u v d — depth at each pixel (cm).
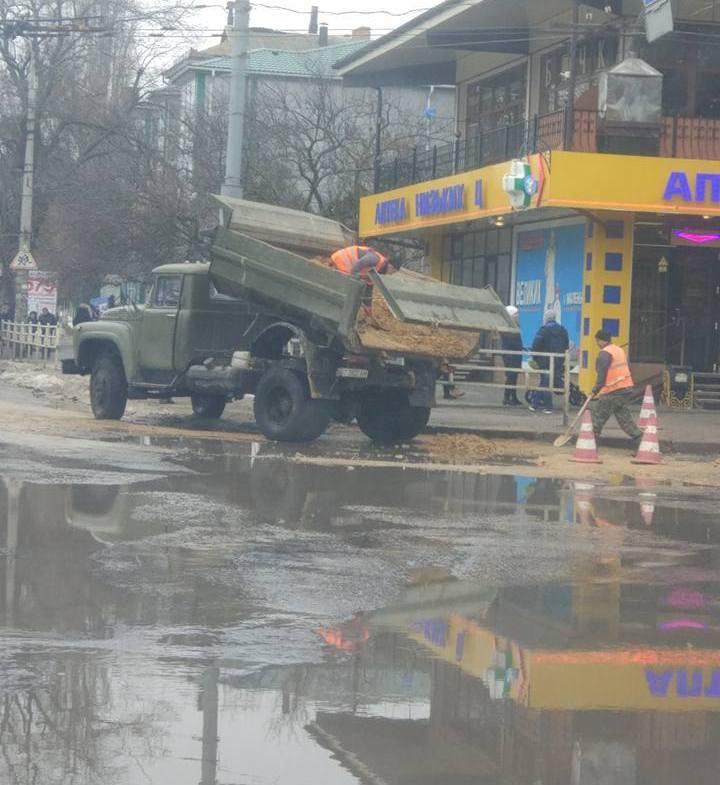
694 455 1769
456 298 1670
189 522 1022
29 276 4141
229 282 1738
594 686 601
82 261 4478
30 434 1672
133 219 4306
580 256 2688
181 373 1900
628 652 666
